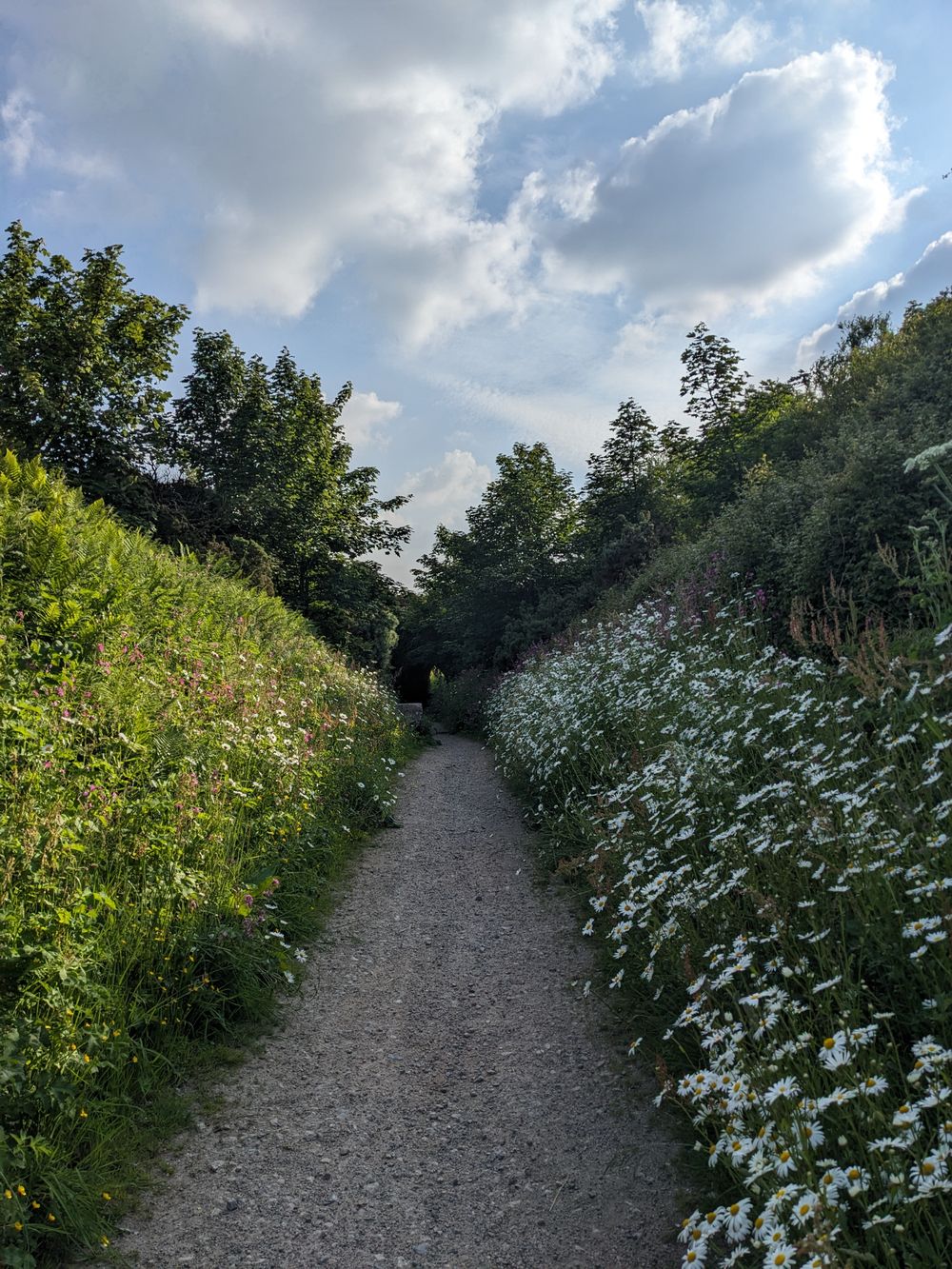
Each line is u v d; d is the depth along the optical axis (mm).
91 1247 2752
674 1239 2758
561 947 5488
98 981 3662
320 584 28250
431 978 5234
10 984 3090
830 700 5266
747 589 9258
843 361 16562
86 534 10195
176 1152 3350
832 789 4098
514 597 28109
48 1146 2854
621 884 5184
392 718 16219
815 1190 2178
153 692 6680
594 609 19328
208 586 13312
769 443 17422
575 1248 2799
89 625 6953
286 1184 3197
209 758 6195
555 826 7719
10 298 18422
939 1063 2330
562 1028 4395
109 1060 3443
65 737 4762
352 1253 2822
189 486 22953
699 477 21219
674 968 3963
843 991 2908
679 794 4992
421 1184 3213
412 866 7664
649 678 8391
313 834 7152
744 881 3928
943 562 5672
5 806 3969
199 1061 3994
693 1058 3646
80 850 3807
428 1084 3986
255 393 24578
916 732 4082
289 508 25859
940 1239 2000
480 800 10883
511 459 30047
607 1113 3566
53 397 18094
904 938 2996
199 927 4531
